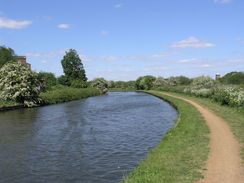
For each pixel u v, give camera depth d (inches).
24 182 418.9
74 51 4128.9
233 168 366.6
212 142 513.0
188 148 476.1
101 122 987.3
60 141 685.9
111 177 426.9
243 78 2100.1
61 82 3548.2
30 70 1716.3
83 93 2674.7
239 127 653.9
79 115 1195.3
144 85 4507.9
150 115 1163.9
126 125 914.1
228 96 1112.2
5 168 482.9
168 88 3218.5
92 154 561.0
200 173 351.3
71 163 504.1
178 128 679.7
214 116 869.8
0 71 1638.8
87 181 414.6
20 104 1555.1
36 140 698.2
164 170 366.6
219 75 2864.2
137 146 618.5
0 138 722.2
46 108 1534.2
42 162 514.0
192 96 1982.0
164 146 504.4
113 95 3127.5
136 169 391.9
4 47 2598.4
